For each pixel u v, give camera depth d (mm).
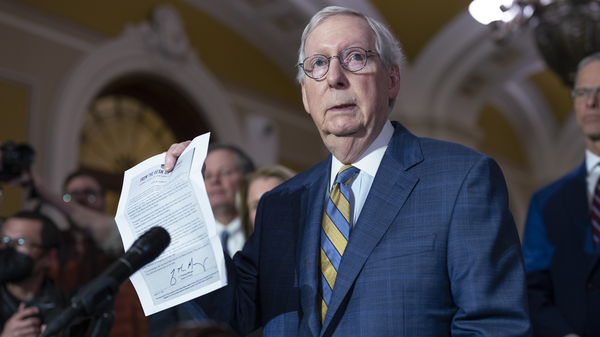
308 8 7734
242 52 8219
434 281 1233
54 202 3068
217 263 1215
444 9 8430
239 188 2695
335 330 1249
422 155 1396
